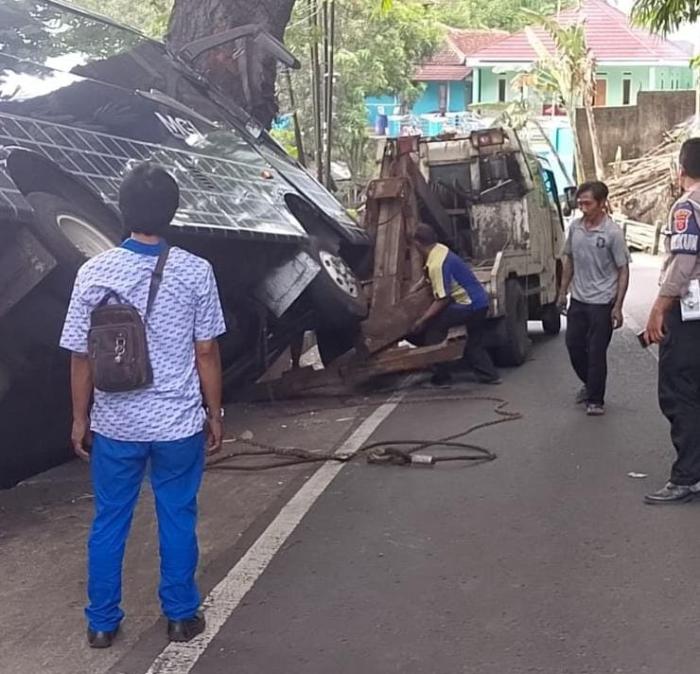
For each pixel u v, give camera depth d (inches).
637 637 179.2
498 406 378.3
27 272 236.7
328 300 375.2
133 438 173.8
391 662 171.5
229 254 333.7
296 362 412.5
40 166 267.0
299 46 779.4
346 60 1118.4
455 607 193.3
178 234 289.1
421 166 505.4
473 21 1899.6
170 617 180.7
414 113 1704.0
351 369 398.9
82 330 173.5
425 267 404.8
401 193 418.9
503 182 500.4
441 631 183.0
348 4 1138.7
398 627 184.9
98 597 178.7
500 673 166.7
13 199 235.3
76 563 222.4
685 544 225.5
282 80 928.3
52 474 294.0
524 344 482.9
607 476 280.5
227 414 376.2
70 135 299.0
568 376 444.5
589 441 320.5
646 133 1416.1
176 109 386.6
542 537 231.5
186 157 349.7
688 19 611.2
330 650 176.2
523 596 197.9
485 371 426.3
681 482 255.1
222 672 168.9
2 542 236.4
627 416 356.2
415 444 319.9
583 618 187.3
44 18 362.9
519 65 1648.6
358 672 168.2
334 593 201.2
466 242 504.1
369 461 297.9
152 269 173.5
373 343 399.2
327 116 730.2
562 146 1579.7
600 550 222.4
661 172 1273.4
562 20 1803.6
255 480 285.6
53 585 209.6
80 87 340.2
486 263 484.7
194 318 177.3
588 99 1427.2
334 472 290.5
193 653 175.9
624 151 1418.6
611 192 1286.9
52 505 265.1
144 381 170.9
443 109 1723.7
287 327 390.0
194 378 178.5
